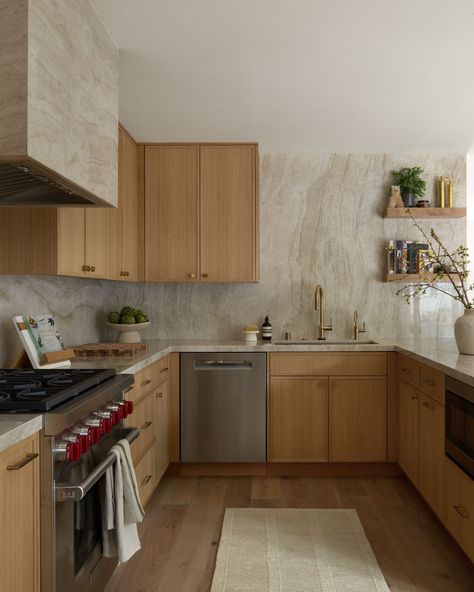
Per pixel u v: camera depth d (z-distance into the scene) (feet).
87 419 5.59
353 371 11.53
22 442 4.39
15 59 4.71
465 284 13.28
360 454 11.51
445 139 12.35
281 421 11.55
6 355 7.82
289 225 13.56
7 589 4.10
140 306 13.55
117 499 5.77
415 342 12.43
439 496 8.37
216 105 10.19
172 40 7.58
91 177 6.57
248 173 12.39
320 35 7.47
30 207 7.49
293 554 7.82
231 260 12.34
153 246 12.39
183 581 7.14
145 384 8.90
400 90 9.48
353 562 7.57
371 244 13.51
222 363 11.65
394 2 6.66
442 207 13.20
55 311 9.68
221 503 9.96
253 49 7.88
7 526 4.11
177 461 11.54
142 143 12.42
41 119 5.00
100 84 6.97
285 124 11.31
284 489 10.77
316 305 12.90
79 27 6.13
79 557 5.42
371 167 13.52
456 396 7.55
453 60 8.27
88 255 8.95
